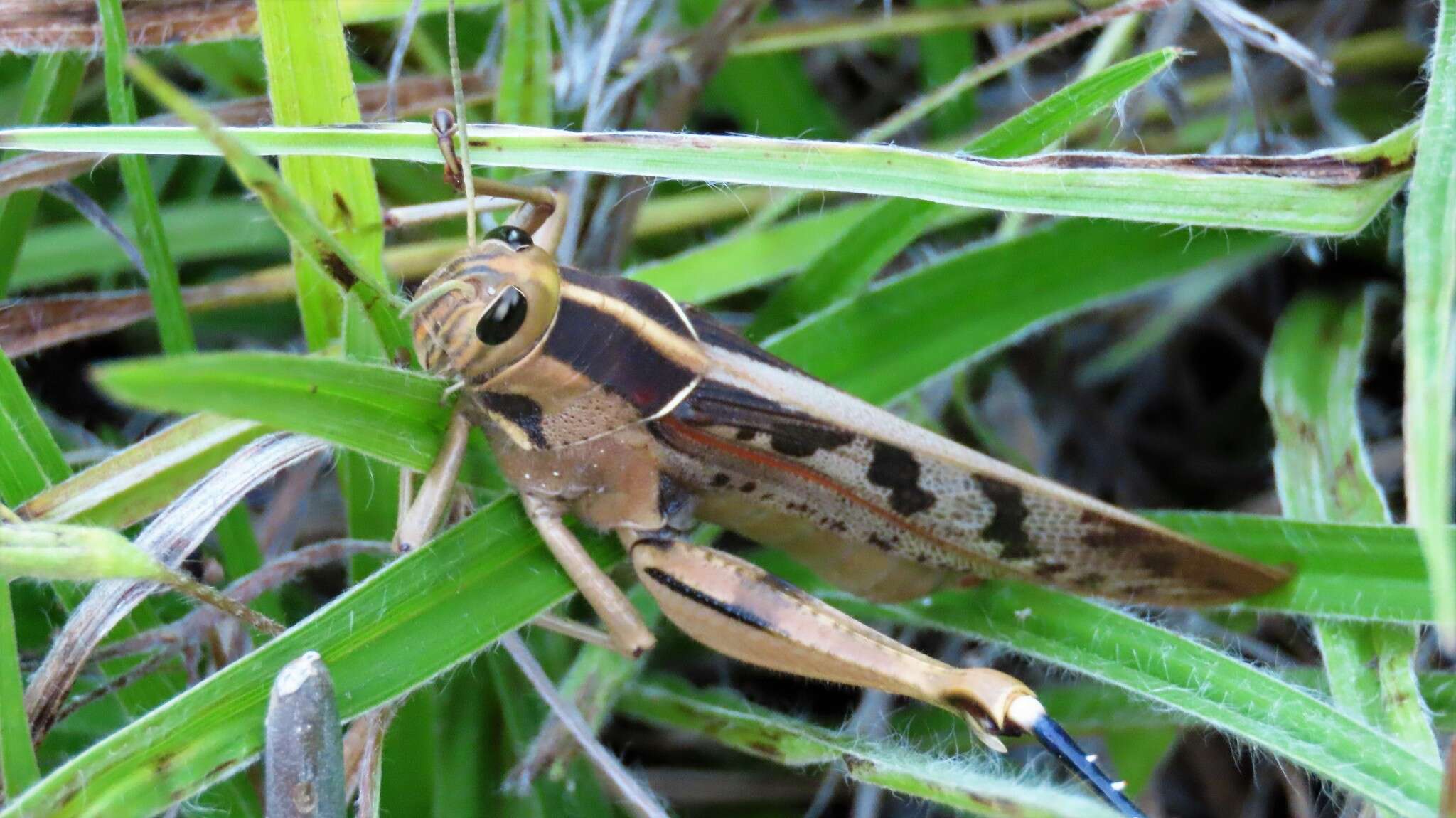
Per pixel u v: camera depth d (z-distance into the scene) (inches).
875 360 10.2
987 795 9.1
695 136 9.3
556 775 9.7
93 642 9.0
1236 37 10.5
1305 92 11.2
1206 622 10.3
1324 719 9.3
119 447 10.5
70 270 10.4
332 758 8.5
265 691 8.9
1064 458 11.4
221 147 8.3
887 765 9.3
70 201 10.0
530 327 9.2
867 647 9.4
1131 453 11.4
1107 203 9.4
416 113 10.5
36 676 9.0
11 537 8.5
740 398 9.6
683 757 10.5
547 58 10.2
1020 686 9.2
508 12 10.1
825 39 11.0
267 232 10.7
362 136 9.2
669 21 11.0
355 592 9.0
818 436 9.6
